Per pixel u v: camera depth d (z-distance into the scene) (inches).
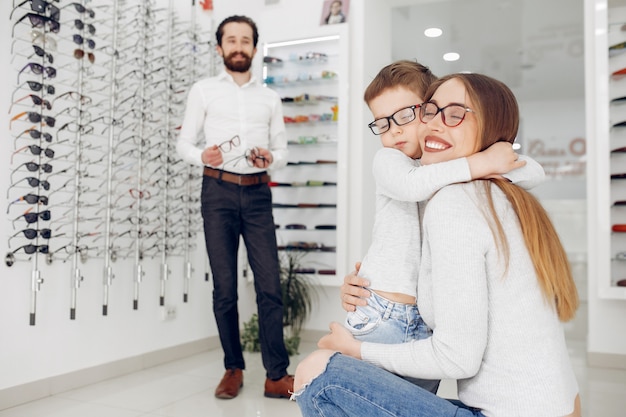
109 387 114.3
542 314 37.3
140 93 128.6
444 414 37.5
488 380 37.1
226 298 112.1
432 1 182.1
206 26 157.4
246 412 98.9
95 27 119.1
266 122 119.4
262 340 111.2
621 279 138.3
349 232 165.2
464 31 249.8
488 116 41.1
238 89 117.5
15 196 101.3
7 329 99.3
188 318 147.9
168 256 139.8
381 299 44.4
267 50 177.8
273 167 120.0
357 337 44.9
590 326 142.9
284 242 174.4
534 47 272.8
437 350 37.3
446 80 43.4
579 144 391.2
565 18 233.9
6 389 98.8
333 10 167.5
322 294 170.2
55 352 108.9
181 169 143.5
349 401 39.1
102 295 119.6
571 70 313.7
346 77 162.9
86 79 116.5
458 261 36.9
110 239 121.3
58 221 109.5
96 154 118.9
